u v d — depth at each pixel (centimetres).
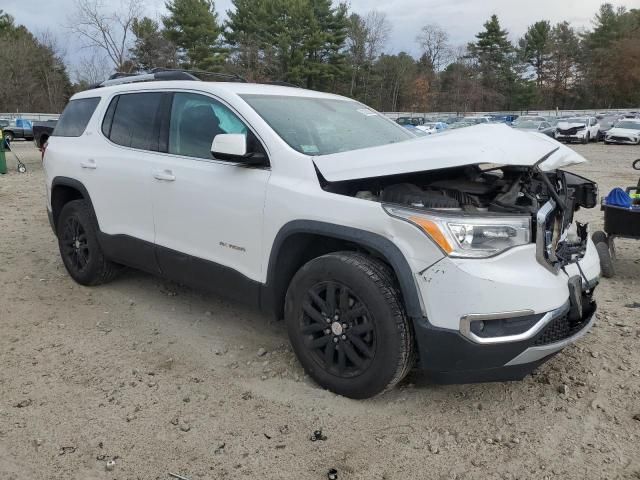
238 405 321
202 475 265
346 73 5897
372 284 296
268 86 429
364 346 307
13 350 390
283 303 359
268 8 5603
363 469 270
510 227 286
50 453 280
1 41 6050
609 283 543
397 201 305
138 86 459
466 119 4869
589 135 3300
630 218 535
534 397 330
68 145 514
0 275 554
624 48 7731
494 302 275
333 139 382
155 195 415
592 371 359
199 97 403
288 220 331
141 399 328
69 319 445
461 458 278
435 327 283
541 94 8662
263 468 270
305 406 319
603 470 268
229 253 370
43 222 820
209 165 382
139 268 456
